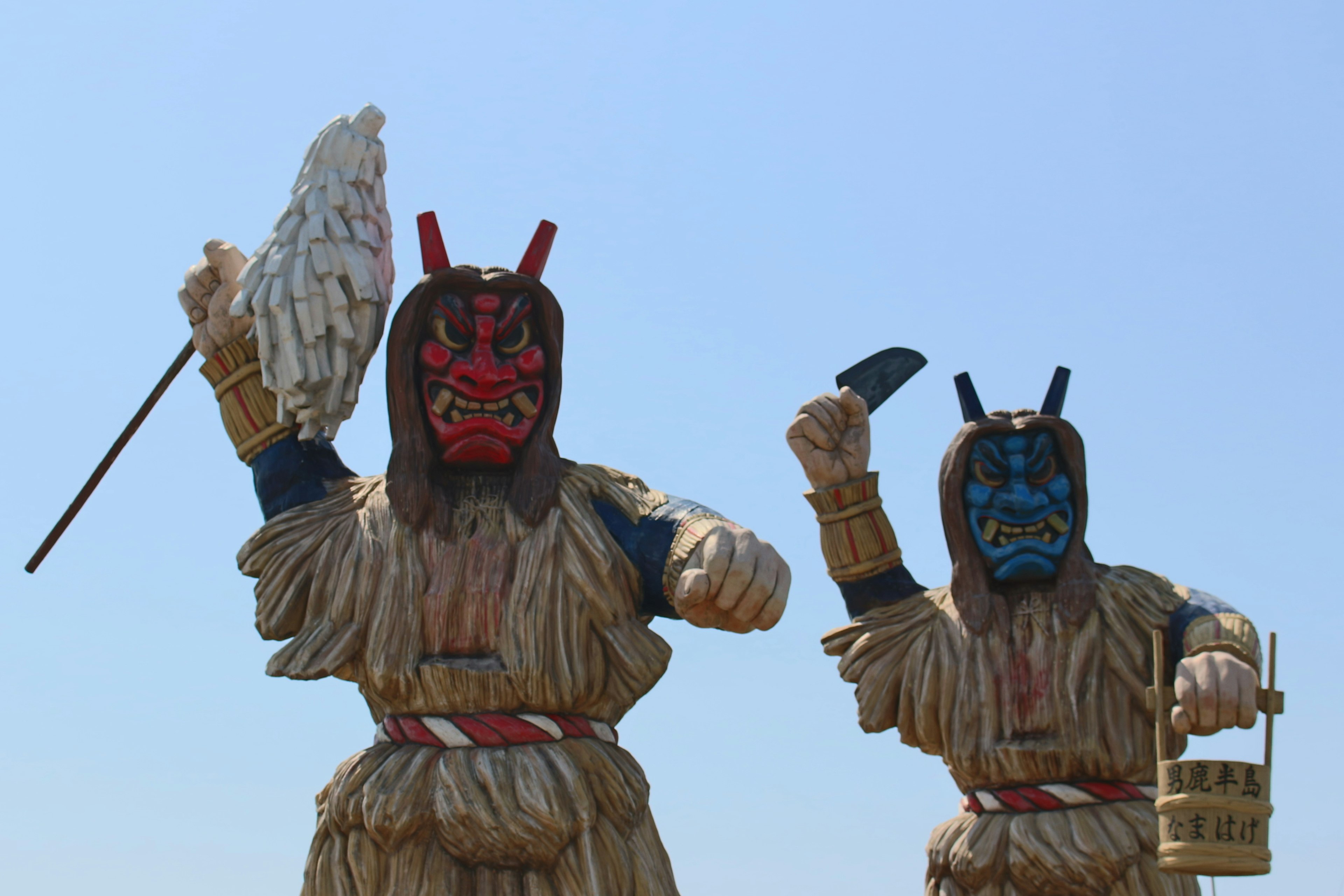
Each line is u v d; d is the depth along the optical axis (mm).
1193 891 13414
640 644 11953
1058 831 13367
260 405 12750
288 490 12633
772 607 11547
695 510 12102
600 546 11977
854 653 14195
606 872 11586
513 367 12242
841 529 14484
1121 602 13750
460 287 12391
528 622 11805
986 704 13719
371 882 11609
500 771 11562
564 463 12555
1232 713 12133
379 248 12625
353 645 11930
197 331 12961
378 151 12805
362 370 12477
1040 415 14250
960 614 14008
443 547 12062
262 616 12164
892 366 14875
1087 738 13422
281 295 12227
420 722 11844
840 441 14547
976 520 14070
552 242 12664
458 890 11539
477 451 12188
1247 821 11586
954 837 13922
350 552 12125
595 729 12000
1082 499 14039
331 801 11891
